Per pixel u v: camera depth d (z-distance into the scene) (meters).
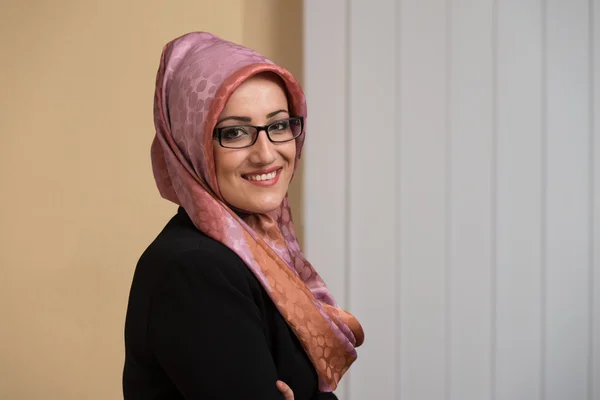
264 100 1.88
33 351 3.65
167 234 1.88
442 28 3.57
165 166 2.04
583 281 3.62
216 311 1.70
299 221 3.72
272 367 1.73
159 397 1.84
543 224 3.60
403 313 3.65
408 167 3.61
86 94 3.60
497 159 3.58
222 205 1.86
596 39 3.55
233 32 3.58
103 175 3.61
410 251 3.63
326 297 2.17
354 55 3.59
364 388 3.67
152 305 1.75
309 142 3.61
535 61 3.56
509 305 3.62
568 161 3.59
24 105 3.60
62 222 3.63
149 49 3.58
